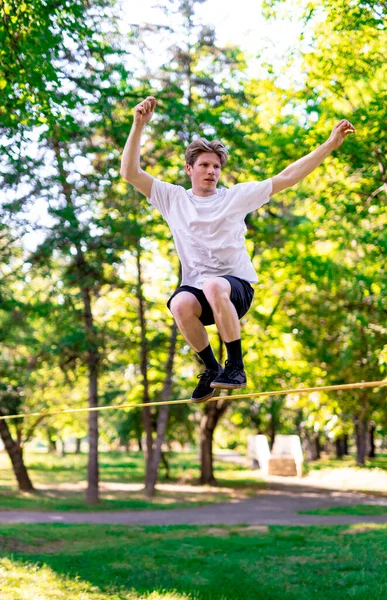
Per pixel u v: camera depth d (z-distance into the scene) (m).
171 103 16.05
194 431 33.47
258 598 9.48
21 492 26.69
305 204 20.80
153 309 29.22
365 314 20.86
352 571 11.15
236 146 17.39
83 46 12.98
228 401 31.66
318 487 30.81
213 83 19.80
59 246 19.69
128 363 30.52
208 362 4.35
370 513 20.45
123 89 15.09
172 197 4.30
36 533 15.04
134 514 20.81
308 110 16.34
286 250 23.80
